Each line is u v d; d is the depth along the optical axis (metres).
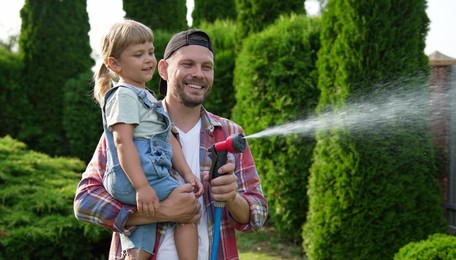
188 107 2.47
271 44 6.80
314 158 5.75
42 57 10.84
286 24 6.91
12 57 11.02
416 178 5.20
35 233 5.11
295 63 6.51
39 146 10.88
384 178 5.12
